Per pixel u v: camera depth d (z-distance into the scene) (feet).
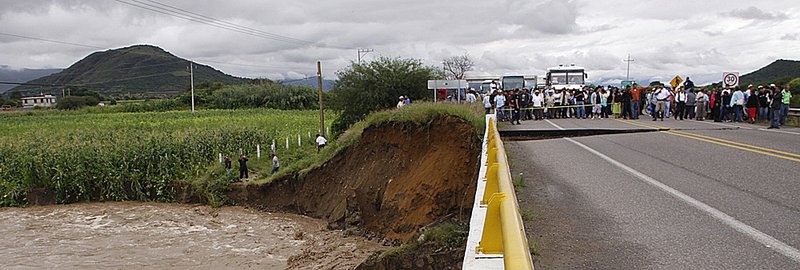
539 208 24.62
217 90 337.11
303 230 74.28
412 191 67.26
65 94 384.27
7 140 113.29
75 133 131.85
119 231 74.69
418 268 47.06
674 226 20.75
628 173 33.60
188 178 97.30
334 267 57.36
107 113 274.16
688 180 30.40
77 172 94.73
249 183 90.58
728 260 16.60
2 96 467.93
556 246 18.75
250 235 72.02
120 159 97.50
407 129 74.08
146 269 58.03
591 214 23.16
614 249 18.17
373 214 72.84
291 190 86.48
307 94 321.52
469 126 69.05
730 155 40.04
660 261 16.78
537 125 76.89
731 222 20.98
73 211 88.33
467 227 49.24
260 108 305.53
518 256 7.80
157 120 199.62
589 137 59.00
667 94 86.07
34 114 270.05
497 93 91.71
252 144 118.83
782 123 71.56
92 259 61.67
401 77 138.31
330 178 82.48
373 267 48.70
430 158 69.46
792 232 19.38
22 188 94.38
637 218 22.21
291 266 58.54
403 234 65.21
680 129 65.31
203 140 109.29
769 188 27.27
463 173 65.10
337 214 76.02
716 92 82.17
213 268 58.44
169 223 79.20
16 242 69.21
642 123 78.74
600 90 96.84
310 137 135.95
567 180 31.76
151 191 96.73
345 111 141.18
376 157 77.51
